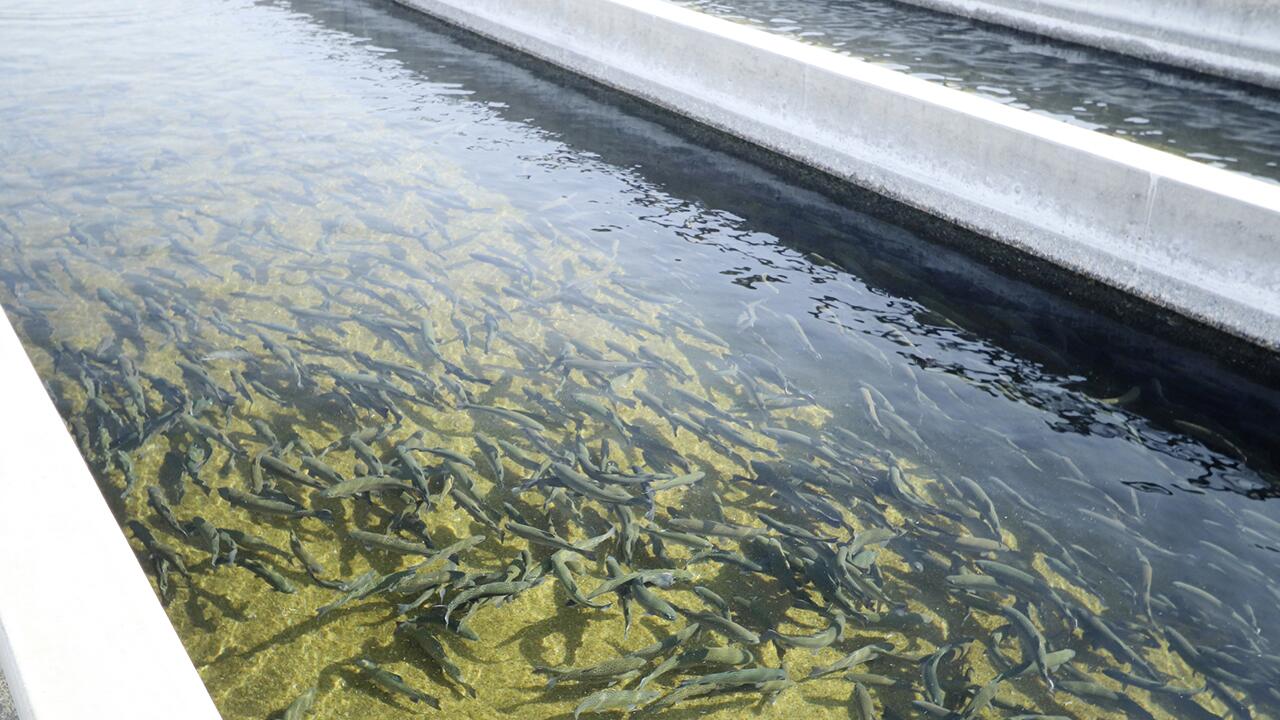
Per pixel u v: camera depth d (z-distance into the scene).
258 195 5.91
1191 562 3.36
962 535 3.42
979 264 5.34
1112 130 6.40
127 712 1.98
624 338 4.59
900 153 5.70
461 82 8.04
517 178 6.32
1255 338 4.35
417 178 6.25
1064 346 4.61
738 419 4.05
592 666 2.74
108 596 2.23
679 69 7.16
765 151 6.64
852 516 3.50
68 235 5.33
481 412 3.98
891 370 4.41
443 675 2.80
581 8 7.89
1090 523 3.53
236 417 3.88
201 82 7.85
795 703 2.77
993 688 2.75
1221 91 7.09
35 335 4.36
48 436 2.72
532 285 5.02
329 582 3.07
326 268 5.08
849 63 6.08
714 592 3.16
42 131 6.74
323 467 3.43
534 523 3.39
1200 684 2.88
